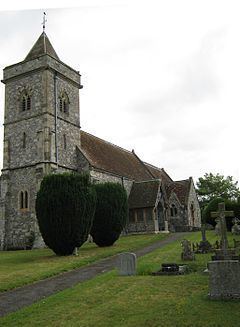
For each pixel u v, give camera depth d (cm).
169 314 837
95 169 3541
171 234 3494
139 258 1864
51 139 3219
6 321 877
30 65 3400
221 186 6250
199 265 1536
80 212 2212
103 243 2694
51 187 2228
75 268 1709
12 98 3469
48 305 995
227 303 888
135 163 4988
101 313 885
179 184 4856
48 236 2211
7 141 3381
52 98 3334
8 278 1455
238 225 3084
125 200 2777
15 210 3192
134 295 1041
